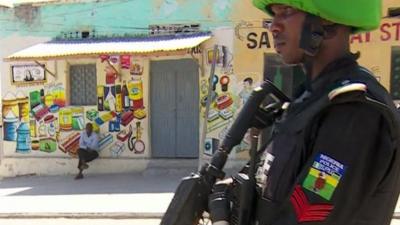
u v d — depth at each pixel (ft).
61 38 40.88
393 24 34.81
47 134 41.91
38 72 41.70
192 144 39.27
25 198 33.45
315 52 3.91
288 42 4.00
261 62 36.76
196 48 37.52
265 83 4.89
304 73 4.29
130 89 39.68
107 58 39.81
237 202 4.21
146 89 39.34
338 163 3.51
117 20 39.73
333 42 3.94
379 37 34.99
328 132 3.59
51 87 41.47
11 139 42.78
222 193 4.36
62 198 32.86
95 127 40.57
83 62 40.73
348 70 3.91
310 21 3.90
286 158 3.85
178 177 37.27
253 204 4.12
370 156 3.56
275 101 4.83
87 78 40.86
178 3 38.27
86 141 39.75
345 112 3.57
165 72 39.34
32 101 42.06
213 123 37.81
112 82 40.04
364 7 3.83
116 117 40.14
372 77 3.94
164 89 39.45
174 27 38.55
